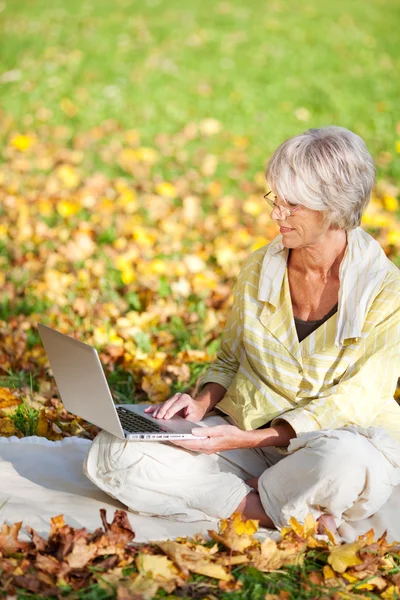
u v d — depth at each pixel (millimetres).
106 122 12117
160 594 3180
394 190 9828
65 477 4180
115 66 14312
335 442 3604
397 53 15867
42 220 8703
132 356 5867
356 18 18156
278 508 3713
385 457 3664
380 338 3834
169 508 3779
